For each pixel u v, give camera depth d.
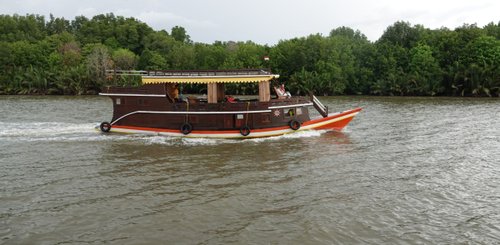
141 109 27.20
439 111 45.34
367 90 86.06
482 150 23.06
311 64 89.19
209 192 15.33
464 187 16.00
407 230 11.98
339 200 14.48
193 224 12.38
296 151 22.61
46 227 12.08
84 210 13.43
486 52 74.94
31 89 86.88
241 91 56.31
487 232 11.86
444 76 76.06
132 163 19.70
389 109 48.69
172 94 28.19
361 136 27.58
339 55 88.75
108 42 113.81
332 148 23.50
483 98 68.25
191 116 26.52
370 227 12.18
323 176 17.55
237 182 16.61
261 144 24.55
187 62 100.50
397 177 17.44
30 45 100.31
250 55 94.56
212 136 26.52
